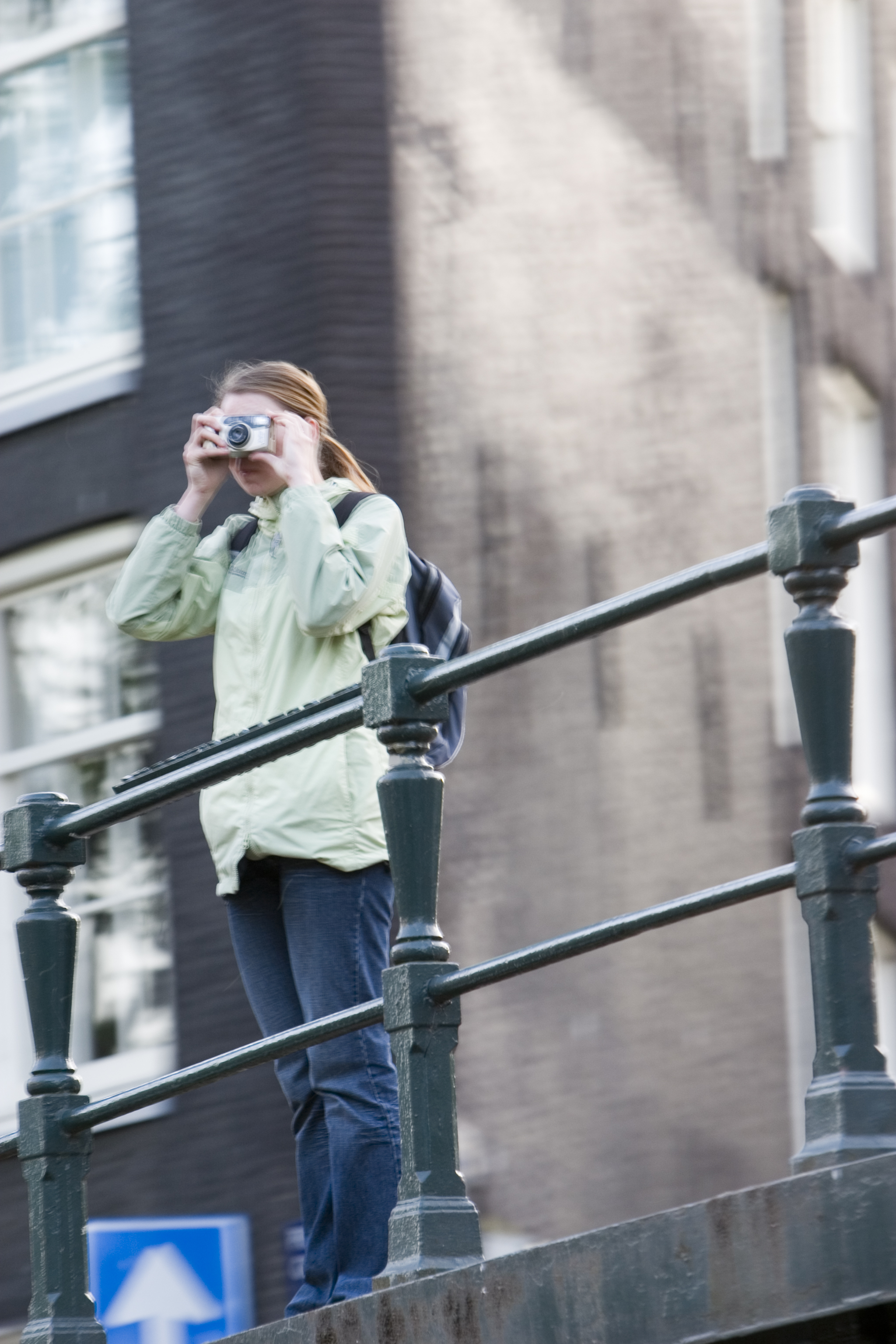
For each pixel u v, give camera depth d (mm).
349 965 10945
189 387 22094
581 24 25219
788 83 28500
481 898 22797
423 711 9875
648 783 24812
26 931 11844
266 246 21844
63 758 22891
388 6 22500
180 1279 17062
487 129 23750
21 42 24000
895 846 8039
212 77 22406
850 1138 7910
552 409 24062
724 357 26781
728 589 26297
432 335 22531
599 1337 8445
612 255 25328
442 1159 9555
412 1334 9312
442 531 22484
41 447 23047
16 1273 22203
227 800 11156
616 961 24281
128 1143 21203
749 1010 25594
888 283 30750
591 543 24266
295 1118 11383
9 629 23406
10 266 23703
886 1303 7500
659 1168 24125
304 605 10883
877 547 31312
